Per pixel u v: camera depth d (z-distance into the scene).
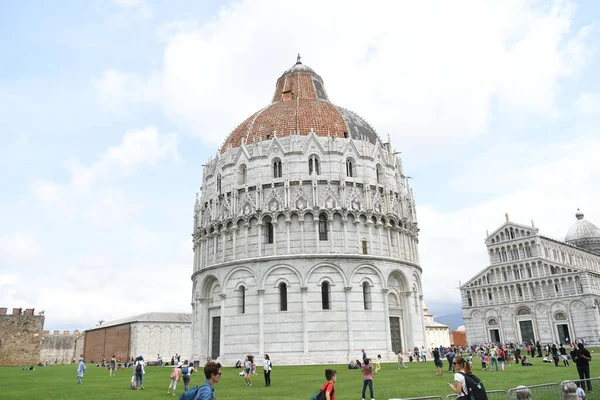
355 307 63.75
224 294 66.62
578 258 145.50
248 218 67.56
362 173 71.12
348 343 62.00
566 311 118.31
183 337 125.06
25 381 48.66
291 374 47.72
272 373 49.69
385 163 74.88
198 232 76.62
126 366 95.00
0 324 110.25
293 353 61.19
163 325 122.31
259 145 71.25
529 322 124.75
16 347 110.19
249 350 62.84
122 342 123.25
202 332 69.38
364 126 79.75
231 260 67.50
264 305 63.56
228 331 65.19
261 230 66.50
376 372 47.50
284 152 69.88
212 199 73.69
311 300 62.97
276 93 92.38
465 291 137.75
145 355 117.50
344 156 70.62
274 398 29.52
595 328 112.62
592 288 117.75
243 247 67.38
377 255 67.62
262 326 62.66
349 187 69.38
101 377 54.47
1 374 63.78
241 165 72.19
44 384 44.12
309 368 54.69
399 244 72.00
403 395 28.92
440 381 36.56
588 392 24.14
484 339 131.38
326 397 16.41
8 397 32.56
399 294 70.06
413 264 72.94
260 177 69.00
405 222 74.25
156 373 60.50
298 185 67.81
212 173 77.06
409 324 68.75
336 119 76.62
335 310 63.00
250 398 29.61
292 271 63.97
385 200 72.38
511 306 128.12
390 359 63.28
